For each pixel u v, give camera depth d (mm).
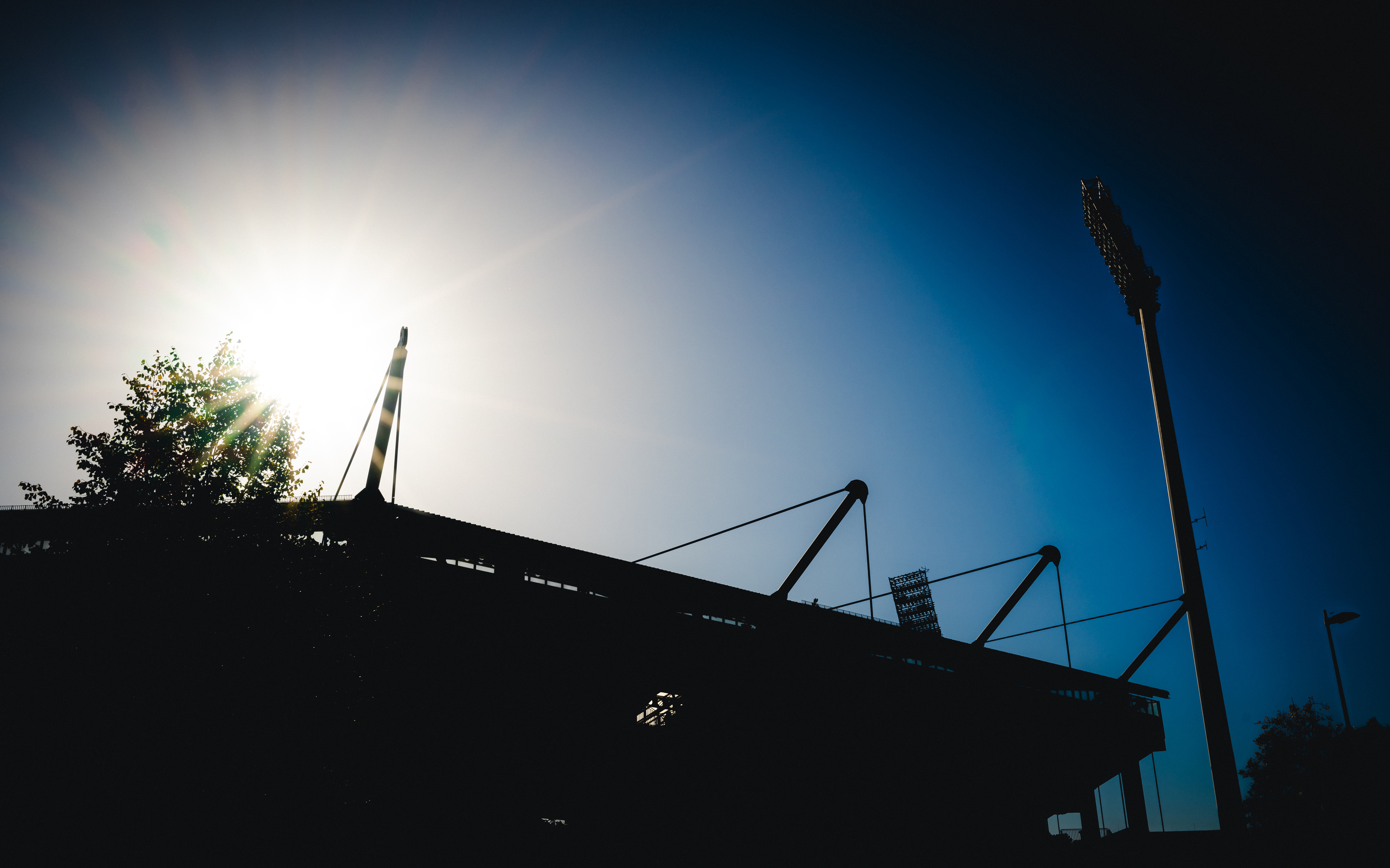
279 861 15734
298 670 17000
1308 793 47281
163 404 18703
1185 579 19281
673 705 35812
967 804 44969
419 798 25312
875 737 41969
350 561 19922
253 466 19031
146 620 15359
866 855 38875
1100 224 25906
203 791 14961
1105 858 32719
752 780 36312
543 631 31797
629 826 32031
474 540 31359
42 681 14125
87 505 16516
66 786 13734
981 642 48562
